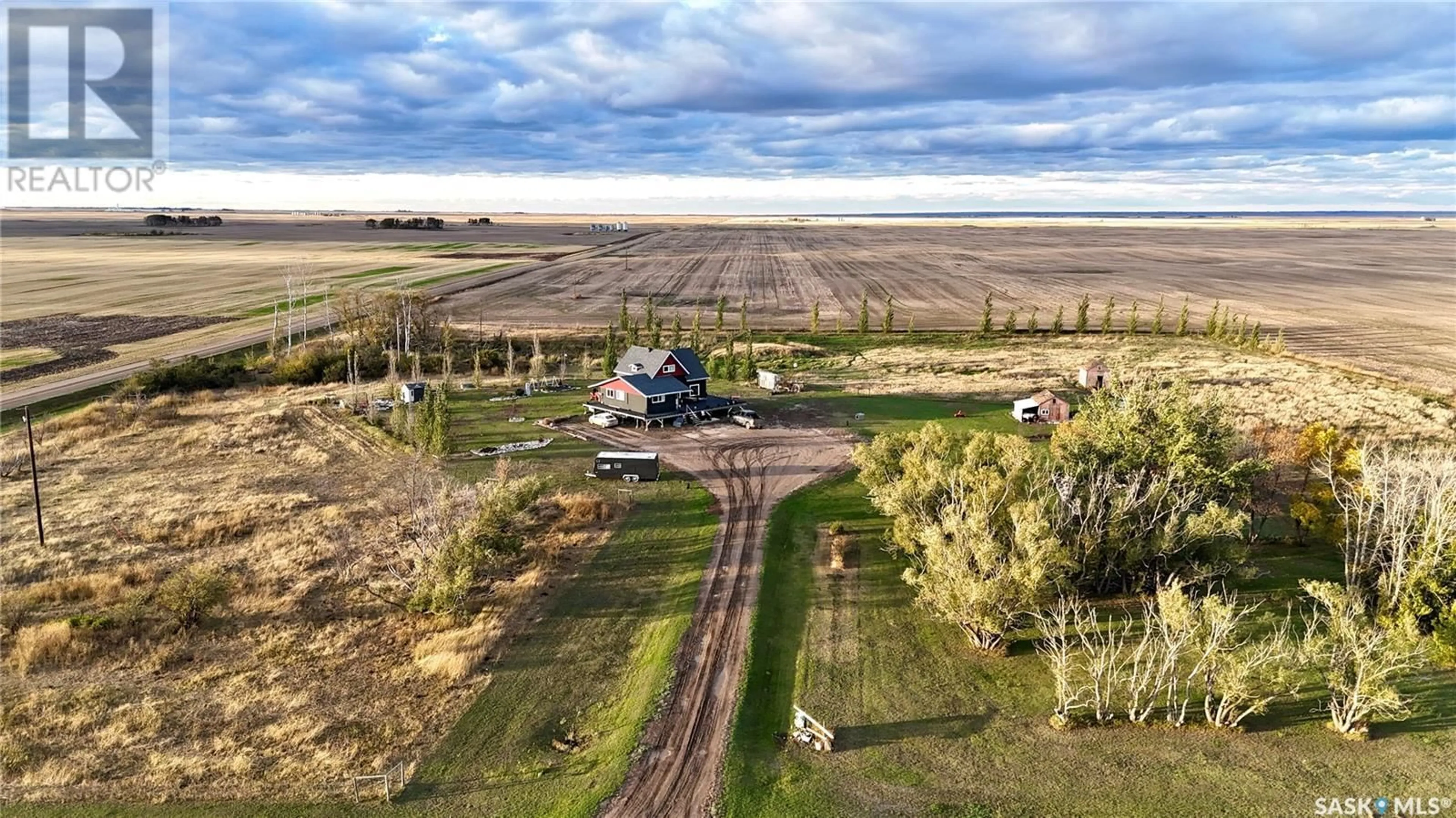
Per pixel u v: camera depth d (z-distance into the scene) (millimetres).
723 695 37812
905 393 97000
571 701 37812
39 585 47500
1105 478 49219
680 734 35031
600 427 81688
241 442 77375
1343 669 35281
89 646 41219
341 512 59531
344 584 48875
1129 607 45906
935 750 34094
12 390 93062
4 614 44281
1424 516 43812
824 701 37562
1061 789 31594
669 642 42125
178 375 97375
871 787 31828
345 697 37875
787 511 59781
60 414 86312
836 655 41500
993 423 82875
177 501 61594
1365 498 47438
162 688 38531
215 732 35312
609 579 49500
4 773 32562
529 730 35594
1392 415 83375
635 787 31812
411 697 37938
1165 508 47594
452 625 44188
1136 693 35500
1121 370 92438
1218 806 30625
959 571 40719
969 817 30172
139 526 56906
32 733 34969
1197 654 40875
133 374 101062
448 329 118875
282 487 65375
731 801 31047
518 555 51344
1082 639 38688
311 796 31391
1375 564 46125
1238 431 70625
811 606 46531
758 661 40750
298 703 37281
